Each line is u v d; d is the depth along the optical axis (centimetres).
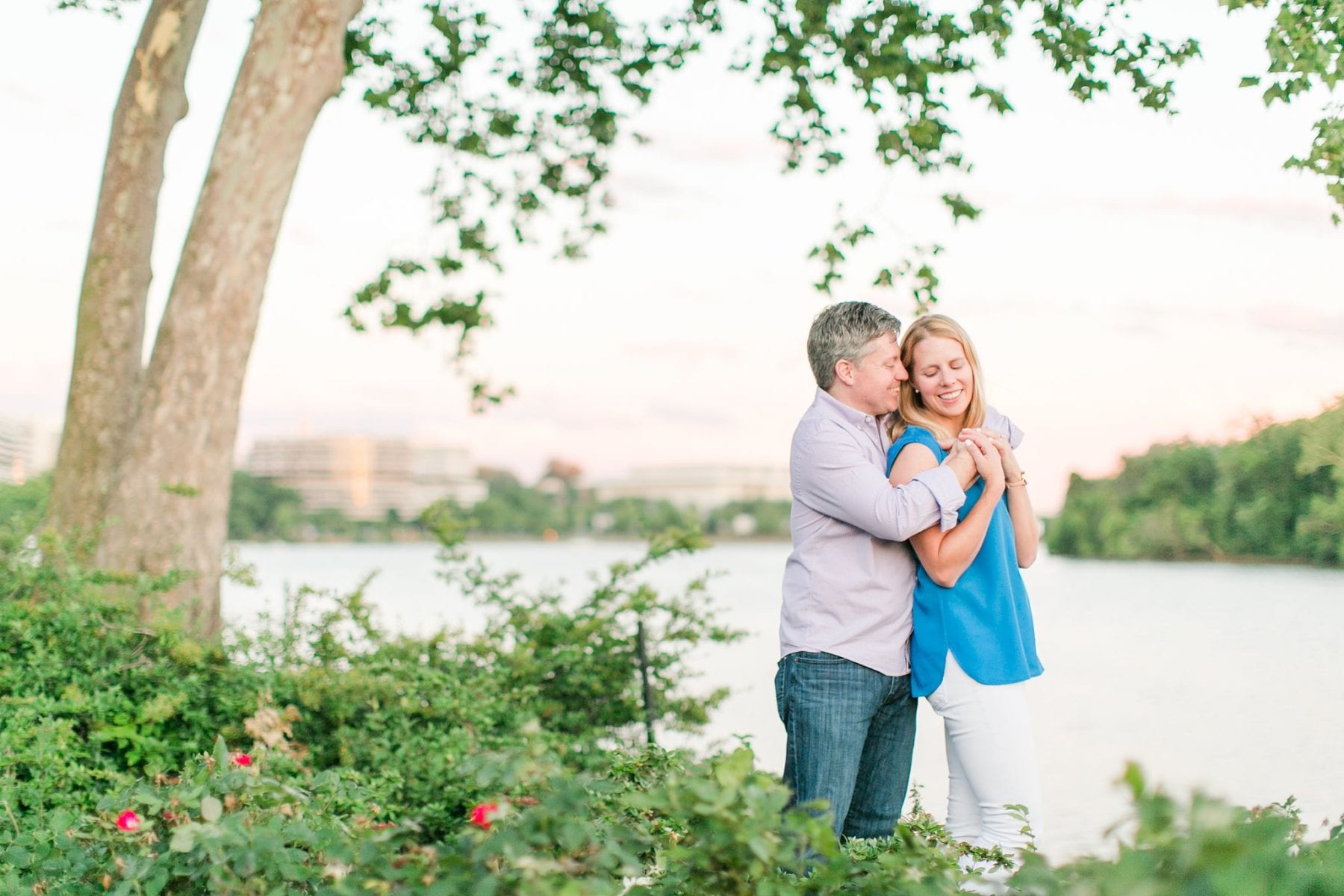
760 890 210
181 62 714
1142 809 166
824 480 347
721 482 16350
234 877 261
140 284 700
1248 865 158
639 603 668
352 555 7456
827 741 345
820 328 361
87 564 630
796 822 213
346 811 390
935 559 342
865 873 237
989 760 341
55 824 324
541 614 684
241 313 668
